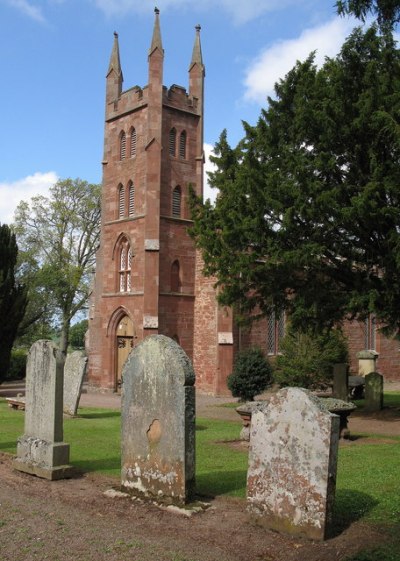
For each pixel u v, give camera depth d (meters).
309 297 18.61
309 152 18.75
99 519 7.89
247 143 20.84
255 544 6.92
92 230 53.69
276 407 7.57
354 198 15.98
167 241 33.41
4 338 28.84
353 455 12.41
